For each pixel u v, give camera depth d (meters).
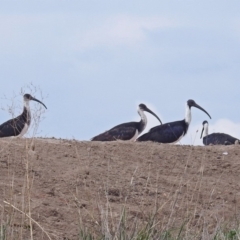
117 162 15.73
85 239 9.98
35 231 10.25
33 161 14.59
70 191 12.73
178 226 11.23
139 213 11.70
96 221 10.39
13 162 14.23
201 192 14.06
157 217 11.62
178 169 15.88
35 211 11.09
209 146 18.78
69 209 11.51
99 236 10.03
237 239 10.61
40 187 12.79
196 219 11.97
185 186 14.38
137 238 10.00
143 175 14.86
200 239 10.70
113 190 13.16
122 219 10.41
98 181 13.79
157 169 15.65
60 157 15.40
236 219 11.76
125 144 17.75
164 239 10.23
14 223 10.34
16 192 12.00
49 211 11.20
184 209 12.45
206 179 15.27
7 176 13.08
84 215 11.27
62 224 10.76
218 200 13.64
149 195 13.27
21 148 15.62
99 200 12.16
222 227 11.37
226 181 15.32
